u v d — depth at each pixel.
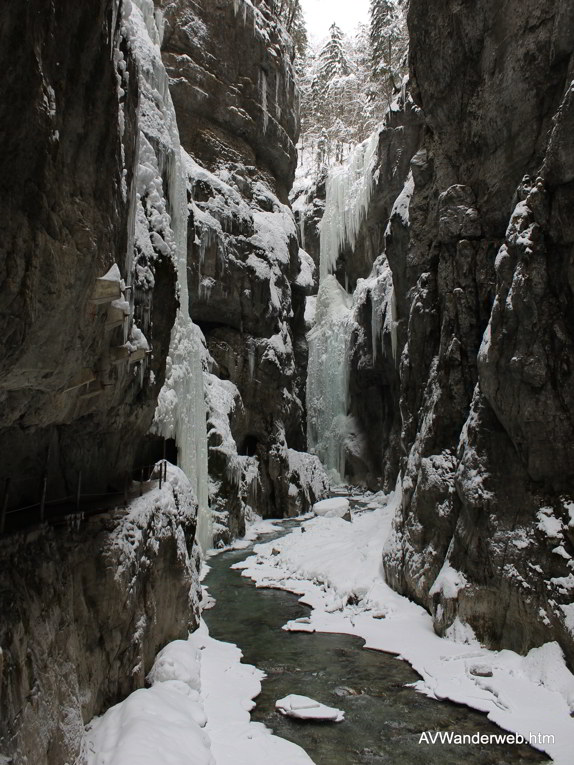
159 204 8.45
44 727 3.69
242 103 23.33
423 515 10.05
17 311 2.88
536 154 8.68
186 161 19.69
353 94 39.31
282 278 22.91
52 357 3.63
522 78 8.77
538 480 7.69
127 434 7.31
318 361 28.67
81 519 5.31
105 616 5.35
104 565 5.40
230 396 18.70
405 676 7.50
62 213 3.20
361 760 5.49
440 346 10.41
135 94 5.60
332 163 38.69
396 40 31.48
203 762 4.66
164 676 6.34
